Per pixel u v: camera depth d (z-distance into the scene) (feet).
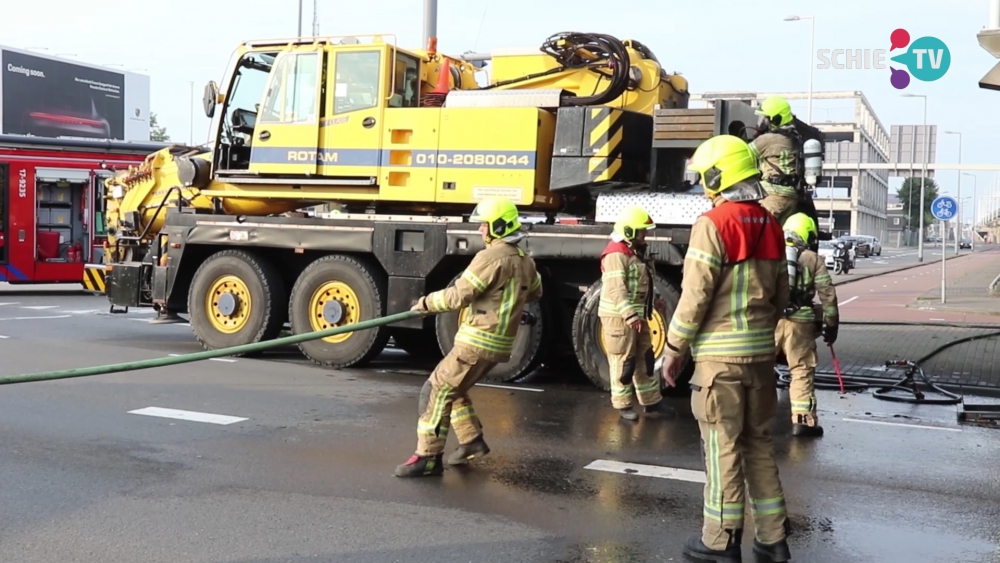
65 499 24.39
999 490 26.76
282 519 23.07
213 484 25.94
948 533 22.90
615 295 35.01
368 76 45.96
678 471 28.09
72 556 20.39
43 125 223.71
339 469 27.66
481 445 28.09
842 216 370.53
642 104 45.09
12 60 215.51
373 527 22.58
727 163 20.34
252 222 49.11
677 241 40.24
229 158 50.21
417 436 29.19
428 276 45.11
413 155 45.09
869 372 48.24
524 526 22.81
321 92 46.83
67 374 25.48
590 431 33.47
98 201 89.30
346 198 46.96
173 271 51.93
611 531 22.54
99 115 240.32
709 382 20.17
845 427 35.35
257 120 48.34
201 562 20.15
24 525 22.36
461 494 25.40
